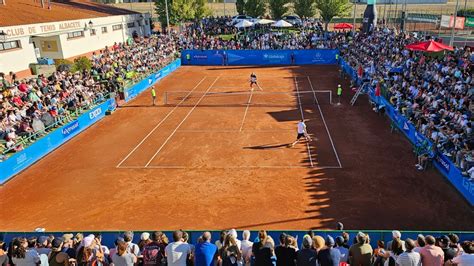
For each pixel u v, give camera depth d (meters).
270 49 48.94
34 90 26.69
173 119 28.12
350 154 20.94
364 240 8.53
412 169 18.97
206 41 52.97
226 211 15.66
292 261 8.20
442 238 8.99
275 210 15.63
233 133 24.77
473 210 15.35
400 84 28.11
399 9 75.50
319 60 47.91
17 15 37.91
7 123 22.31
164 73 43.06
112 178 19.05
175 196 17.02
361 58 39.34
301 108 29.94
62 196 17.48
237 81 40.06
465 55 29.44
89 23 44.75
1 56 32.88
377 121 26.44
